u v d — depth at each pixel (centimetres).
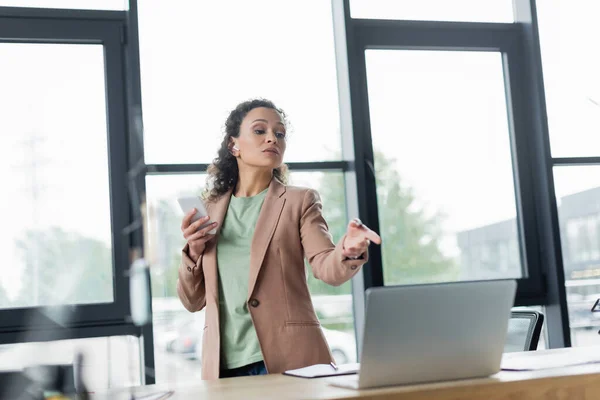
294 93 377
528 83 408
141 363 330
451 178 396
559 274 391
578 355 176
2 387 138
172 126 355
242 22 373
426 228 389
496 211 402
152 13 360
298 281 201
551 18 416
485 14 411
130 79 348
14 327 325
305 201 206
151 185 349
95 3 351
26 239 334
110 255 341
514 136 406
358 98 376
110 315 335
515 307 395
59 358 150
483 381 139
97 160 346
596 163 411
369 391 134
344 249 171
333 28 387
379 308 134
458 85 404
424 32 398
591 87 415
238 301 198
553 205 395
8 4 341
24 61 343
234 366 196
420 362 140
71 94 346
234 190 224
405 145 391
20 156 338
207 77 364
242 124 220
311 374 165
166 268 336
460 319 141
